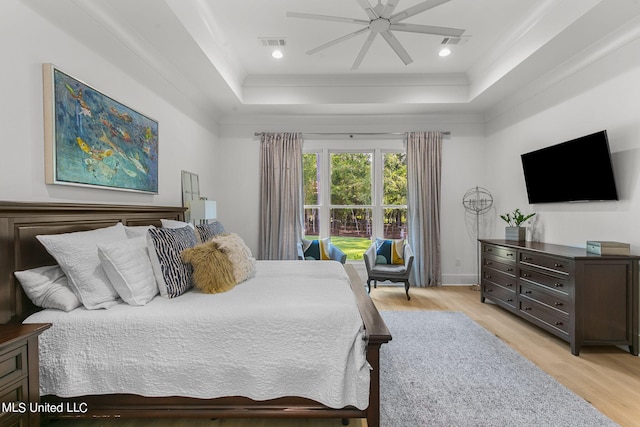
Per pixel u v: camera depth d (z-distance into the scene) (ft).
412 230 15.53
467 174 15.85
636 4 7.23
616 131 8.70
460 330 9.65
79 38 6.64
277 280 7.17
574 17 7.95
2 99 5.10
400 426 5.30
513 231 12.16
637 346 7.93
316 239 15.85
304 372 4.85
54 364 4.70
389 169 16.37
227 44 11.09
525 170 12.10
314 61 12.54
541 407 5.82
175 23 7.86
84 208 6.38
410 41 11.02
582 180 9.53
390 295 13.96
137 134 8.59
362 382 4.71
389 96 14.11
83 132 6.64
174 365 4.81
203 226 9.22
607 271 8.00
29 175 5.56
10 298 4.89
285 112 15.35
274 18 9.59
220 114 15.44
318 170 16.39
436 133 15.58
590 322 8.00
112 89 7.72
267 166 15.61
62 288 5.17
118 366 4.76
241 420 5.70
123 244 5.61
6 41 5.16
